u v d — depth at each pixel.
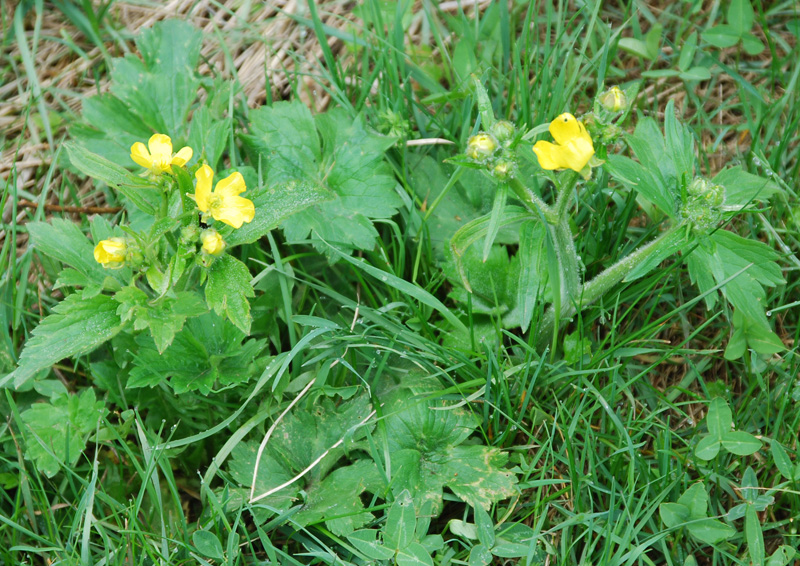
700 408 0.68
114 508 0.61
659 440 0.65
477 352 0.65
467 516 0.64
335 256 0.67
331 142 0.70
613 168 0.61
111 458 0.65
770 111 0.74
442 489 0.63
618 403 0.68
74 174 0.74
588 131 0.58
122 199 0.68
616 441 0.65
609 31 0.72
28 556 0.62
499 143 0.58
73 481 0.64
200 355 0.64
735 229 0.71
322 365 0.65
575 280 0.64
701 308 0.70
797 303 0.66
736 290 0.61
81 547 0.62
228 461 0.65
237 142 0.72
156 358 0.63
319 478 0.64
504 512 0.63
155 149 0.58
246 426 0.64
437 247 0.70
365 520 0.60
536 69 0.73
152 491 0.62
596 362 0.65
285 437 0.64
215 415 0.65
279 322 0.69
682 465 0.64
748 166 0.74
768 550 0.64
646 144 0.62
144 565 0.62
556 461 0.65
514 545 0.61
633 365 0.68
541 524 0.62
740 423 0.66
